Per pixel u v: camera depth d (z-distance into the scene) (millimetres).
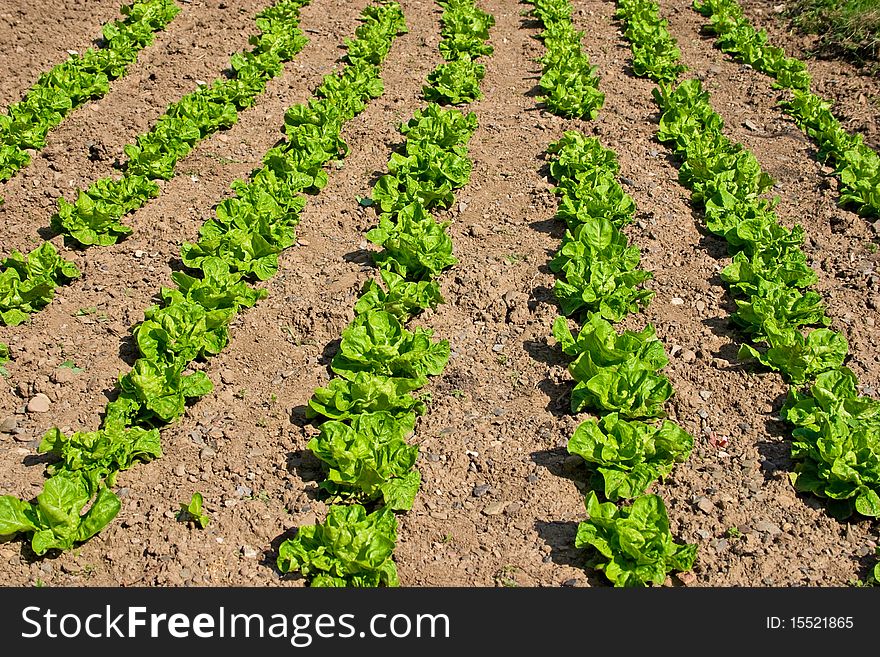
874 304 7363
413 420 5906
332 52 12383
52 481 5047
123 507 5305
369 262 7906
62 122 9766
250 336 6902
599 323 6352
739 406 6293
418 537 5215
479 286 7555
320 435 5566
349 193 8992
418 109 10750
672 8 14820
